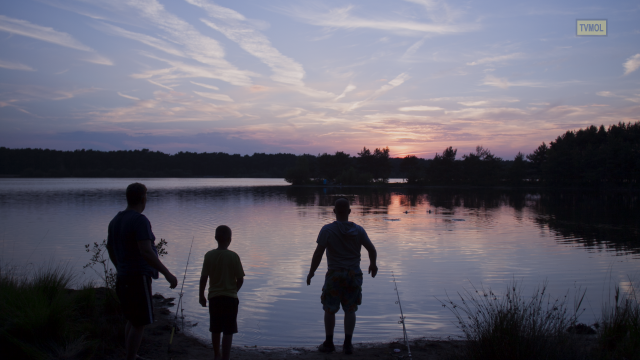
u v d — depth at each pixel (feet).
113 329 16.61
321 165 382.42
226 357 14.32
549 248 48.06
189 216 84.17
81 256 40.50
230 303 14.43
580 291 29.04
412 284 31.19
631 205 123.85
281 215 87.66
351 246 16.11
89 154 623.77
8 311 15.87
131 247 12.92
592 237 57.67
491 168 306.76
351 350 16.30
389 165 429.38
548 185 285.43
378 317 23.39
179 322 21.03
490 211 102.73
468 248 48.16
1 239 51.31
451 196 178.40
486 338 14.08
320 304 26.02
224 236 15.11
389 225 72.49
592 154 270.05
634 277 33.35
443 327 21.43
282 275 34.12
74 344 15.11
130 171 624.59
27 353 14.26
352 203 133.18
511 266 37.93
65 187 234.17
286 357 16.16
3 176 549.13
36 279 20.54
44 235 54.80
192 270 35.29
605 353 13.96
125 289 12.84
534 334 13.67
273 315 23.75
